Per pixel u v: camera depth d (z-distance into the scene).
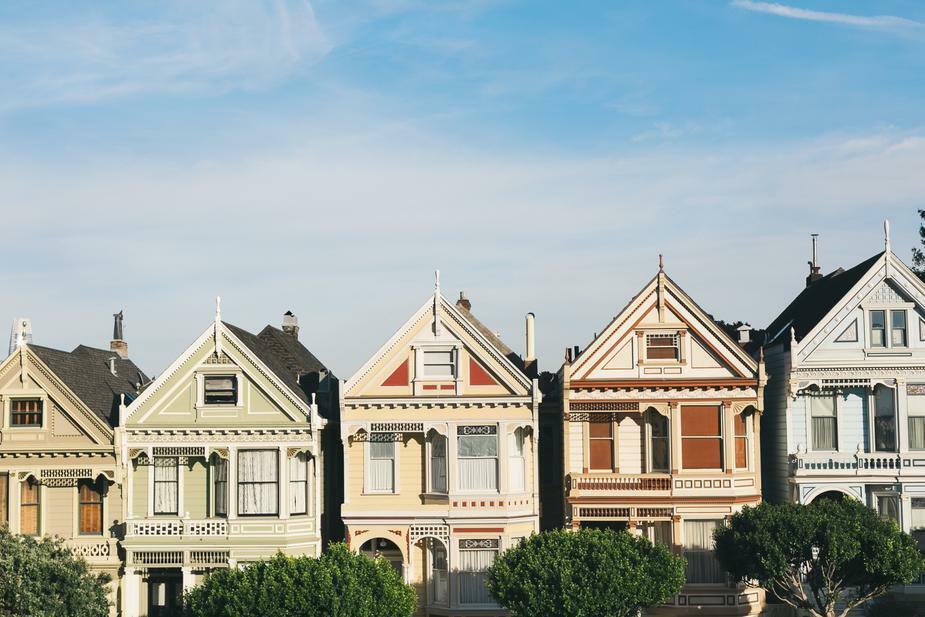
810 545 45.19
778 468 52.56
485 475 50.22
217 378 50.09
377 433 50.59
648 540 46.56
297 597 42.84
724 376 50.25
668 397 50.34
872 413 50.75
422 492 50.50
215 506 49.84
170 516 49.84
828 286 56.19
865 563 44.81
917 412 50.44
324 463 52.53
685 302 50.75
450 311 50.56
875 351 50.34
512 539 49.88
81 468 49.62
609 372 50.69
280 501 49.22
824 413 51.25
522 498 50.31
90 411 49.59
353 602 43.06
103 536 49.91
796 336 52.91
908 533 49.62
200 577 49.56
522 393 49.97
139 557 49.28
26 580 44.22
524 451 50.78
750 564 45.72
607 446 50.84
